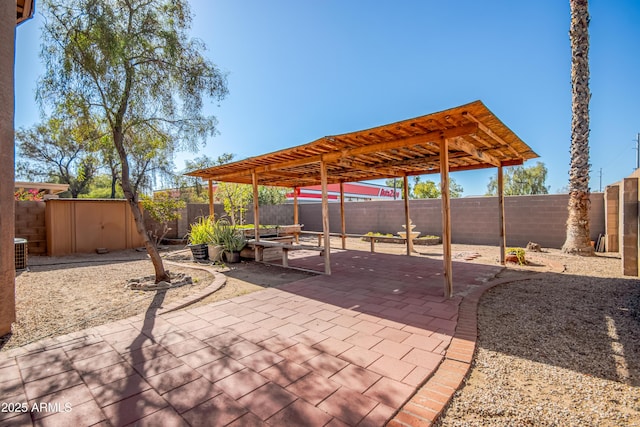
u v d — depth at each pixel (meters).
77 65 4.39
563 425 1.74
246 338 2.93
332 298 4.25
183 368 2.37
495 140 4.82
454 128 4.05
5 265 3.05
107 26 4.32
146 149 6.09
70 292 4.67
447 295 4.27
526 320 3.44
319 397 1.97
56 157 16.67
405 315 3.54
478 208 10.59
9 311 3.09
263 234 9.01
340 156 5.36
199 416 1.79
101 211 9.22
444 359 2.50
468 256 7.83
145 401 1.95
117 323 3.34
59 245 8.46
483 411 1.86
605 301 4.08
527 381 2.21
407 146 4.80
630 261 5.55
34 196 10.41
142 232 5.04
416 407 1.87
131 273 6.10
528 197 9.63
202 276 5.77
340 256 8.19
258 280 5.45
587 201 7.89
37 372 2.32
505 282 5.14
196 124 5.50
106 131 5.25
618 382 2.19
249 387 2.10
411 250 8.80
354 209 13.76
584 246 7.81
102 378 2.23
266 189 18.75
